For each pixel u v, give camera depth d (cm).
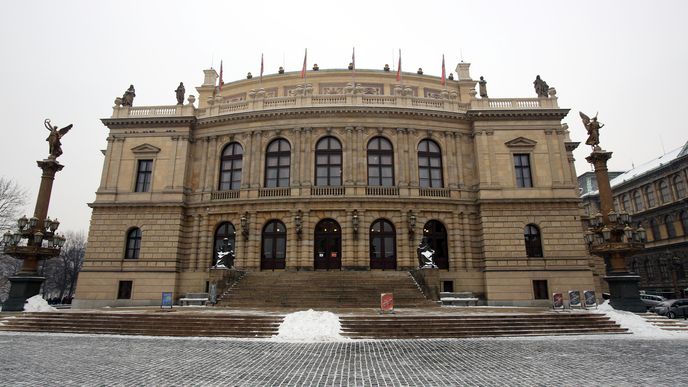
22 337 2005
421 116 4172
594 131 3078
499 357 1450
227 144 4294
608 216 2816
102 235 4047
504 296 3747
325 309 2786
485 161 4069
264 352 1565
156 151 4234
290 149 4128
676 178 6431
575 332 2095
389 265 3841
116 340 1911
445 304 3306
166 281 3903
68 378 1115
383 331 2022
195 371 1214
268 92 4944
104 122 4303
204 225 4053
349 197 3862
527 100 4253
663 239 6631
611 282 2694
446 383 1070
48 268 8900
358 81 4872
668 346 1702
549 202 3934
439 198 3956
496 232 3888
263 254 3903
